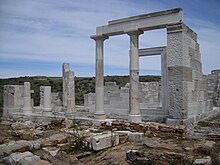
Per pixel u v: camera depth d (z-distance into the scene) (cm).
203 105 2155
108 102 2917
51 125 2100
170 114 1689
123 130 1688
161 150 1186
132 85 1862
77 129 1673
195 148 1156
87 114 2512
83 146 1326
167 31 1716
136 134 1426
